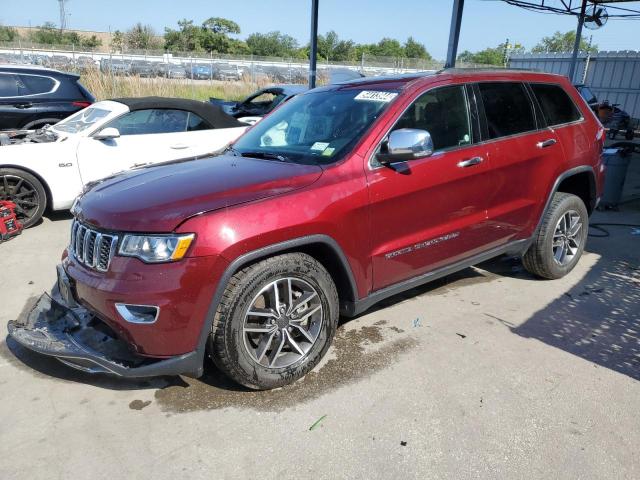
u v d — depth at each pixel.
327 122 3.63
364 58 27.83
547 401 2.98
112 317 2.69
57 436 2.72
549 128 4.38
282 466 2.50
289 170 3.14
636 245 5.89
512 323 3.93
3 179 6.09
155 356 2.72
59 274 3.19
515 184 4.08
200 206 2.73
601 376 3.23
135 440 2.69
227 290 2.78
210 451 2.61
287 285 2.98
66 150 6.39
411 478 2.42
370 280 3.35
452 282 4.73
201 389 3.12
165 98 7.26
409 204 3.41
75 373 3.29
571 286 4.65
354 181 3.14
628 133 17.84
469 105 3.83
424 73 3.86
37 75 9.47
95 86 17.28
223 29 71.69
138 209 2.77
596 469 2.47
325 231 3.00
